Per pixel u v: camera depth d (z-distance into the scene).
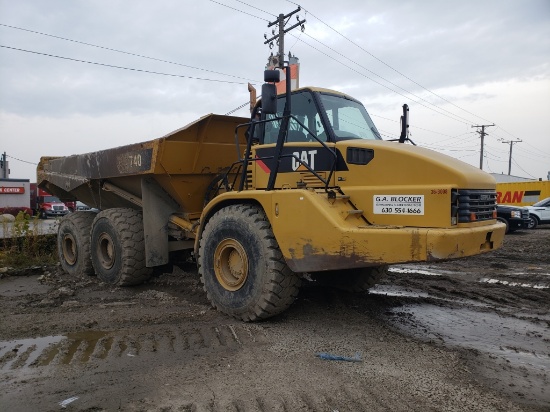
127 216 7.38
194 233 7.00
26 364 4.14
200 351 4.40
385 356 4.32
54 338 4.82
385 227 4.61
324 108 5.52
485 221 4.91
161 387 3.64
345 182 5.12
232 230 5.38
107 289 7.24
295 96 5.77
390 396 3.51
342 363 4.14
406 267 9.59
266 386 3.65
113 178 7.89
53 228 10.90
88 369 4.00
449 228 4.41
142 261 7.26
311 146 5.37
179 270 7.99
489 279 8.37
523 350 4.64
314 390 3.59
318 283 7.15
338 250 4.65
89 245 8.29
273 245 5.09
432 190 4.52
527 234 18.53
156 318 5.46
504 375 3.97
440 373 3.94
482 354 4.46
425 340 4.87
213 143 7.12
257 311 5.15
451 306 6.27
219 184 7.14
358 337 4.84
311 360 4.19
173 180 6.98
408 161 4.72
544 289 7.39
